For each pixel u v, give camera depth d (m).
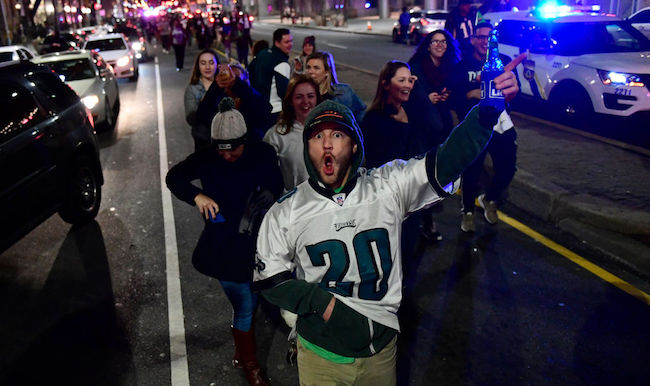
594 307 4.28
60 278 5.22
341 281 2.17
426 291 4.64
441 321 4.21
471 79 5.20
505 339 3.96
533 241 5.46
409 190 2.20
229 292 3.39
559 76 9.97
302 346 2.30
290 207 2.16
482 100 2.01
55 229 6.40
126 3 90.62
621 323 4.07
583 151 7.64
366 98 12.36
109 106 11.66
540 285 4.64
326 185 2.14
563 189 6.07
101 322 4.45
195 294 4.81
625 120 8.98
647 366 3.61
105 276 5.23
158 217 6.65
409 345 3.96
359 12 60.00
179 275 5.17
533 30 10.61
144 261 5.50
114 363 3.92
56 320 4.50
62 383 3.74
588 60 9.48
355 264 2.15
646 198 5.85
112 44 20.31
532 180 6.37
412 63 5.45
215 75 5.07
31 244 6.01
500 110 1.98
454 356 3.81
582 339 3.91
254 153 3.29
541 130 8.85
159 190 7.66
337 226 2.13
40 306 4.73
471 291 4.60
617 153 7.48
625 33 10.17
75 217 6.25
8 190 5.07
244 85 4.84
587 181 6.44
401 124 4.00
